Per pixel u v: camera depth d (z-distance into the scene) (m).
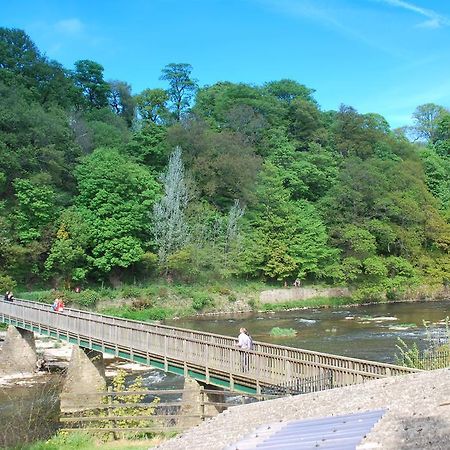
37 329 31.73
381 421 8.85
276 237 62.97
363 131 92.38
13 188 53.12
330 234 65.94
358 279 63.88
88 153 64.06
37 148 55.50
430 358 17.89
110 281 56.50
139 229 56.22
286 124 94.31
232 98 97.69
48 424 21.17
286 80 111.88
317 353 16.06
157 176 66.50
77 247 51.66
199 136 69.69
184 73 107.06
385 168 75.62
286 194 68.06
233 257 60.28
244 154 71.25
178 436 11.89
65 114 67.25
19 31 77.19
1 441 18.00
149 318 50.38
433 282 65.81
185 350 20.44
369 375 13.59
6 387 28.72
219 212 65.62
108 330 25.45
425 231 68.69
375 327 43.66
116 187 54.94
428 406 9.17
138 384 19.41
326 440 8.43
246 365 17.58
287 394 14.80
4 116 54.38
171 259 56.00
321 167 78.75
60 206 54.69
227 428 11.34
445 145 106.75
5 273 49.50
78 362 27.23
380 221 66.31
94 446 15.64
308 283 63.72
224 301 57.00
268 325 46.31
